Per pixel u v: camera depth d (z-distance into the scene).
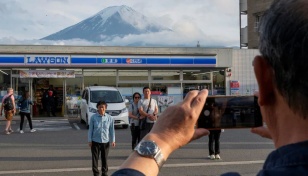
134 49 25.80
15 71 24.67
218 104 1.73
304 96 0.89
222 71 27.69
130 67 25.91
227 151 11.50
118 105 18.81
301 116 0.92
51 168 9.41
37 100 25.34
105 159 8.34
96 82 26.05
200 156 10.69
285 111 0.96
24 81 24.86
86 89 20.86
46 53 24.56
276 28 0.92
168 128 1.28
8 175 8.71
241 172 8.74
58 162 10.16
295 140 0.93
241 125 1.69
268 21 0.95
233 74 27.42
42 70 24.72
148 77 26.73
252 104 1.70
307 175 0.84
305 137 0.91
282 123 0.98
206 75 27.47
